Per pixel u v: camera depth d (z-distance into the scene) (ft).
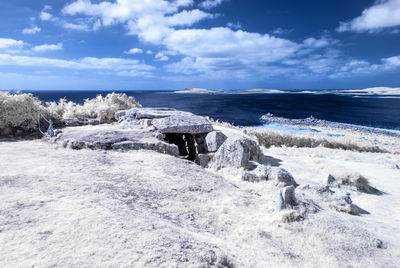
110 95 64.80
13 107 38.83
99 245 11.32
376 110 260.62
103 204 16.29
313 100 459.32
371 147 79.61
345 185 37.68
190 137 45.09
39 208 14.40
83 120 49.70
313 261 15.84
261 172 34.19
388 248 19.12
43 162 24.57
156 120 45.27
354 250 17.89
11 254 10.12
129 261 10.44
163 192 21.63
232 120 172.96
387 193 36.81
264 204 23.40
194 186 24.36
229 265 12.57
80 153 29.58
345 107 299.58
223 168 36.27
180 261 11.20
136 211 16.56
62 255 10.33
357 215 27.12
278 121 169.99
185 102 364.17
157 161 29.43
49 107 51.11
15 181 18.51
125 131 40.11
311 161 49.96
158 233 13.43
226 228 18.25
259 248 16.17
